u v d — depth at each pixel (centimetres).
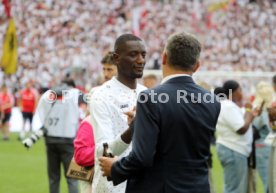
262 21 5675
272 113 1230
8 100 3188
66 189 1784
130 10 5566
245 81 3478
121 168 647
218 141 1359
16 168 2192
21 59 4659
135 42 802
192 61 680
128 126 754
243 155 1332
